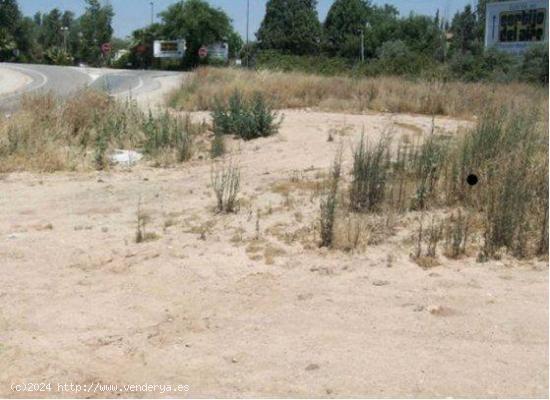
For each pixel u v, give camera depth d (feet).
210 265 18.90
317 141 43.11
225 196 27.30
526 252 19.43
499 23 134.62
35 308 16.10
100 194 28.50
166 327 15.16
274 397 12.13
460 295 16.62
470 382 12.54
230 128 45.78
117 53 254.27
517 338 14.34
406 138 38.47
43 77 122.42
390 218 22.34
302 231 21.70
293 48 226.79
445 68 100.58
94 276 18.22
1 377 12.95
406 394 12.15
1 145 35.68
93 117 43.04
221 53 204.54
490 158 24.47
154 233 21.95
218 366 13.34
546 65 92.48
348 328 14.92
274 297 16.71
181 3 203.10
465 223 21.61
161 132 40.78
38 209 25.89
